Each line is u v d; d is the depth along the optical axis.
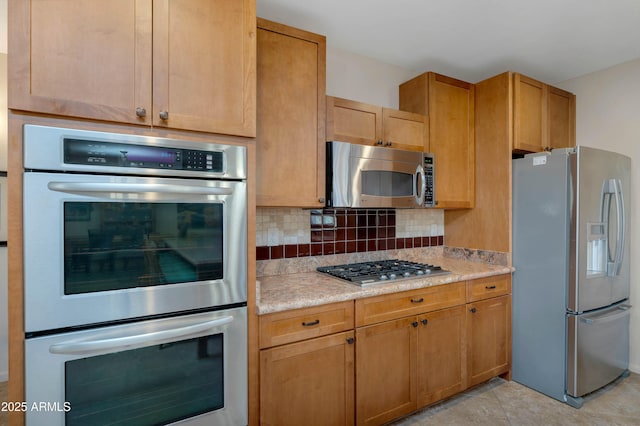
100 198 1.13
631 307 2.46
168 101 1.26
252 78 1.44
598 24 2.02
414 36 2.21
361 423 1.75
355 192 1.96
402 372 1.90
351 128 2.05
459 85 2.55
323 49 1.91
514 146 2.41
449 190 2.50
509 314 2.43
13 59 1.04
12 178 1.04
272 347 1.50
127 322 1.20
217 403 1.38
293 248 2.21
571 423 1.94
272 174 1.75
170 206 1.27
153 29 1.24
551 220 2.22
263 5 1.87
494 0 1.80
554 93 2.66
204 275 1.34
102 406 1.17
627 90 2.52
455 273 2.17
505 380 2.46
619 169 2.36
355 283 1.87
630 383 2.39
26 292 1.05
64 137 1.09
